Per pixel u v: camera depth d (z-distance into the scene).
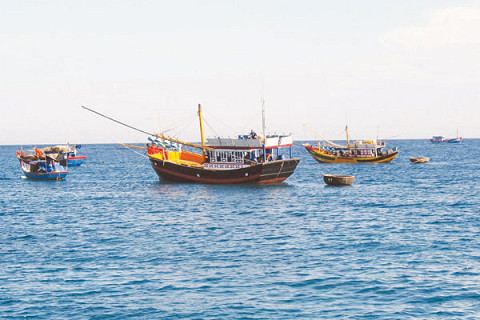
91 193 81.88
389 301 27.69
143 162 192.50
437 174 115.31
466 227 47.75
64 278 32.19
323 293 29.02
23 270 34.06
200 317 25.86
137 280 31.69
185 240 43.31
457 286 29.83
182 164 86.75
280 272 33.06
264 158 81.38
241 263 35.44
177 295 28.92
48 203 69.56
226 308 26.97
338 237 43.81
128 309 26.97
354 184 93.25
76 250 39.84
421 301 27.62
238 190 79.38
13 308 27.23
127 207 64.38
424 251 38.16
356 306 27.05
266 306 27.17
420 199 70.19
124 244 41.91
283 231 46.91
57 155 124.25
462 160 177.38
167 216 56.59
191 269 34.03
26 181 105.88
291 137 86.50
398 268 33.62
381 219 53.06
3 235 46.22
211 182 84.44
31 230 48.75
